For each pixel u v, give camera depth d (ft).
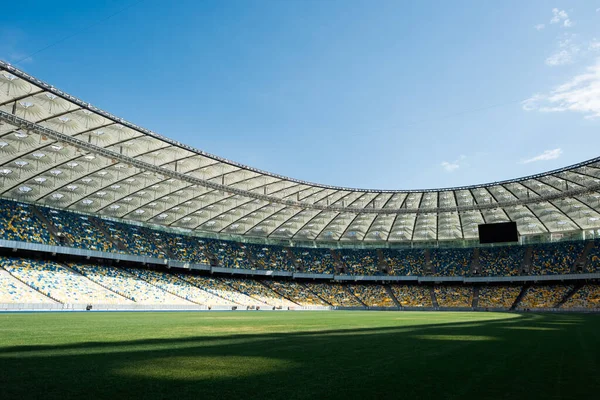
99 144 160.35
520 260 269.44
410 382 26.99
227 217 260.01
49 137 141.28
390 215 275.18
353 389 24.95
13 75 115.03
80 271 197.98
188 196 223.30
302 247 305.53
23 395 22.67
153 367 31.14
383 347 45.78
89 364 32.14
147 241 244.83
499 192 231.71
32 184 185.47
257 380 27.09
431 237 301.02
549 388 25.58
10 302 144.87
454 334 64.54
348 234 301.43
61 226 210.38
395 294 277.23
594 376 29.43
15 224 191.42
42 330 63.26
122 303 183.62
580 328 81.35
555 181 209.15
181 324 83.46
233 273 265.34
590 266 242.17
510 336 61.46
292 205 241.76
